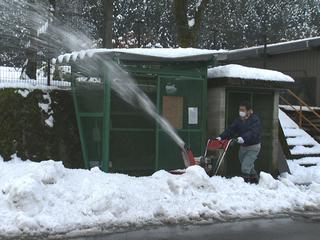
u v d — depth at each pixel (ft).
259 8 122.93
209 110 37.40
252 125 32.27
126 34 75.15
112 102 32.96
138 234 21.59
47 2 43.39
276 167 38.40
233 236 21.85
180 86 34.42
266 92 38.04
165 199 26.02
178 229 22.70
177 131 34.30
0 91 34.09
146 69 33.17
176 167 34.09
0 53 44.32
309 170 40.63
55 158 34.32
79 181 26.58
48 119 35.01
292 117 55.01
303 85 63.36
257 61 69.31
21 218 21.66
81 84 34.65
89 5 59.77
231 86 35.94
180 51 32.19
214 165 33.30
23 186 22.99
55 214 22.86
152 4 88.89
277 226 23.95
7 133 33.14
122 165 33.06
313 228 23.68
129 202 24.75
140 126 33.68
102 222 22.82
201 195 27.40
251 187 30.09
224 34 97.14
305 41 60.44
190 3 61.11
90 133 33.83
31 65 40.68
